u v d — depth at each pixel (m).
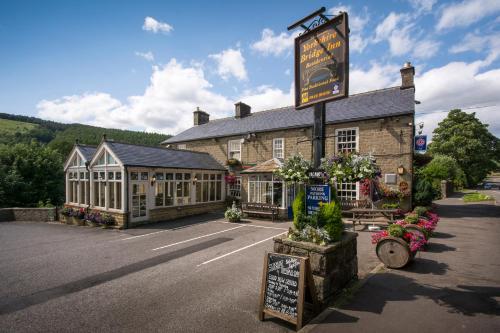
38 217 15.41
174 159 15.61
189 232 11.02
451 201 21.19
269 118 19.94
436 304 4.28
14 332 3.95
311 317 4.05
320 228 4.64
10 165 22.25
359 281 5.26
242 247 8.48
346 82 4.54
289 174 4.96
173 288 5.41
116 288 5.47
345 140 14.88
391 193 13.15
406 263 5.79
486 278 5.36
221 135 20.19
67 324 4.13
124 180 12.19
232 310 4.44
